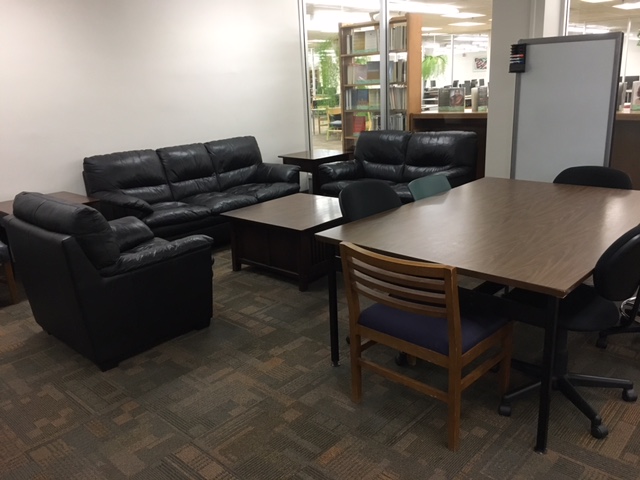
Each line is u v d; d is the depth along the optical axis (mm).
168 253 2785
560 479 1803
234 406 2328
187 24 5148
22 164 4277
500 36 4438
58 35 4309
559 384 2193
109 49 4637
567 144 4031
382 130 5539
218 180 5262
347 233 2326
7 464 2020
